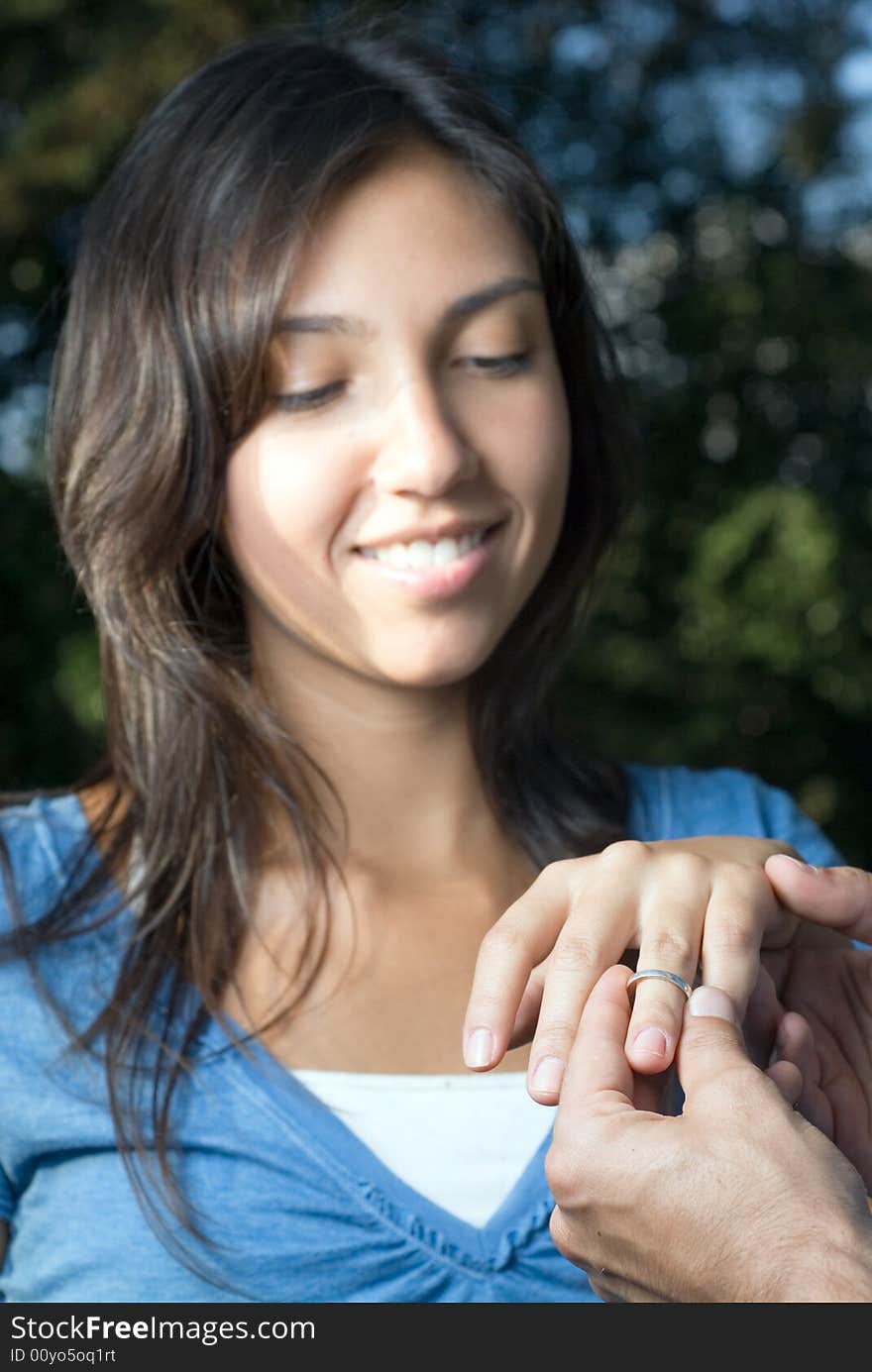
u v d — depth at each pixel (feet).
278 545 2.21
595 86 9.07
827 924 1.93
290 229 2.12
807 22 9.15
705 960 1.84
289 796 2.32
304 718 2.35
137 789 2.40
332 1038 2.22
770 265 8.60
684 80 9.18
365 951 2.29
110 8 7.95
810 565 8.00
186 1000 2.22
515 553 2.25
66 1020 2.21
